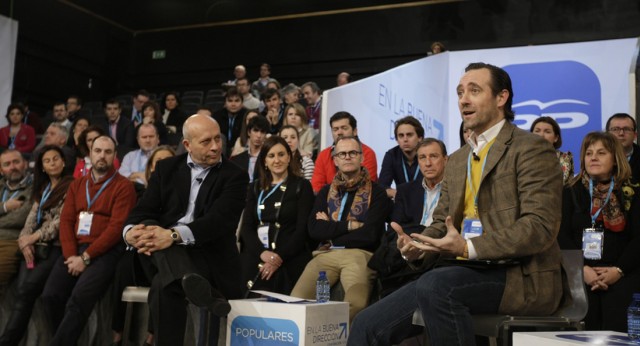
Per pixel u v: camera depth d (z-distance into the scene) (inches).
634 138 148.7
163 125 287.7
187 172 121.3
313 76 462.6
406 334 93.3
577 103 242.7
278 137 155.5
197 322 146.1
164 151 173.2
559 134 159.9
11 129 322.0
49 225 164.2
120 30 503.5
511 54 255.1
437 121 255.6
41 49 435.5
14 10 415.5
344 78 340.8
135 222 117.2
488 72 90.5
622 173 119.9
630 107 206.1
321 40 458.9
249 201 153.0
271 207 149.2
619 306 113.3
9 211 176.9
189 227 112.0
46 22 438.6
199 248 117.1
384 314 90.4
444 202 97.8
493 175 88.5
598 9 380.8
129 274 146.4
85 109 374.0
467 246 82.2
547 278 85.4
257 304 107.7
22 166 185.3
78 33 465.7
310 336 103.1
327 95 188.2
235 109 287.1
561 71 246.4
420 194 140.1
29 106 429.7
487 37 409.1
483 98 89.7
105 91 490.9
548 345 70.1
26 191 182.5
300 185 151.3
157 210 120.7
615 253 118.0
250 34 480.7
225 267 119.3
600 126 239.0
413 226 134.6
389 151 177.0
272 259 141.3
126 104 420.5
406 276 124.3
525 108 249.6
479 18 412.5
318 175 175.9
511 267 85.9
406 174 170.9
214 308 103.0
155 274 111.6
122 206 156.6
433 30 426.0
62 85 454.9
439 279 82.8
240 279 122.3
